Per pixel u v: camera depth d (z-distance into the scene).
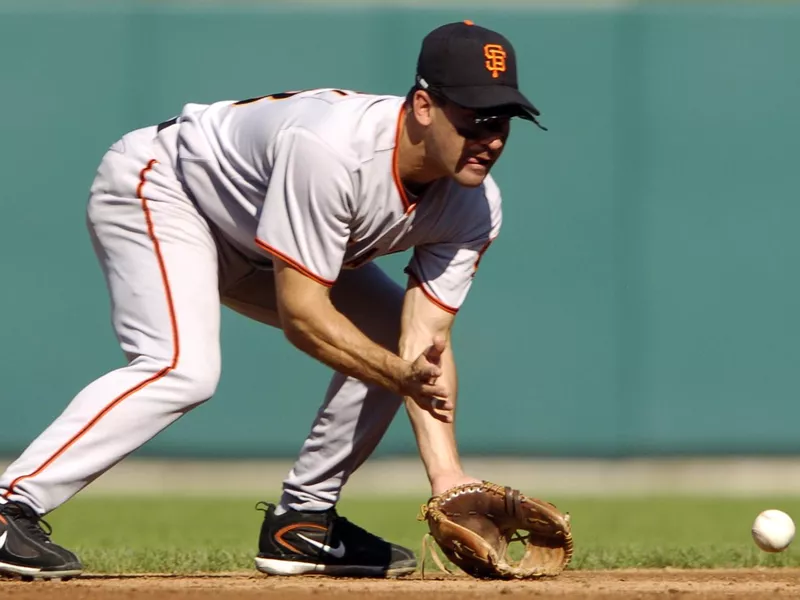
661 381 43.72
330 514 18.47
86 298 43.72
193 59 43.84
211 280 16.53
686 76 43.62
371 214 15.62
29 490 16.06
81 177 43.75
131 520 33.69
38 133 43.69
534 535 16.73
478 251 17.00
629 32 43.59
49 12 43.69
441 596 14.69
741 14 43.62
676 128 43.66
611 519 34.19
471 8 43.47
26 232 43.66
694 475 43.91
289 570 18.39
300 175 15.08
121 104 43.81
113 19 43.75
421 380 14.90
